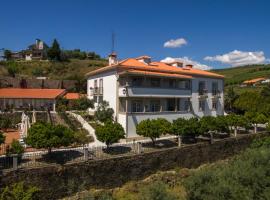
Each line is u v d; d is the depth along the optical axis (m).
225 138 35.50
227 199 19.97
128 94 34.53
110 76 38.12
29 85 64.38
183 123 30.50
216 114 46.31
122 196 22.77
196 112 42.88
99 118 36.47
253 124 44.41
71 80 70.62
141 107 37.66
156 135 29.05
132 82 37.00
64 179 21.78
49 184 21.08
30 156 22.84
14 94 48.31
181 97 39.84
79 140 29.09
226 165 29.78
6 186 19.16
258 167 23.31
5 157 21.41
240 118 38.09
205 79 44.62
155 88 37.00
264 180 21.70
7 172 19.47
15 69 79.31
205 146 32.41
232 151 35.88
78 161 22.84
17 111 40.69
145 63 41.72
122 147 27.73
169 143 31.27
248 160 25.67
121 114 35.00
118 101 36.19
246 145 38.00
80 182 22.56
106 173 24.02
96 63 101.94
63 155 23.84
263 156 25.36
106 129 26.19
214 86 46.25
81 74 84.81
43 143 21.91
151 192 19.28
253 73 136.12
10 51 103.88
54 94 49.78
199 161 31.52
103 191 23.00
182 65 46.56
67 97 53.75
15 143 22.53
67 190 21.84
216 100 46.31
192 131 30.89
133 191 23.77
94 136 32.12
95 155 24.77
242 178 21.94
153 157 27.22
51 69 89.62
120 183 24.83
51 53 101.56
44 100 48.81
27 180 20.22
